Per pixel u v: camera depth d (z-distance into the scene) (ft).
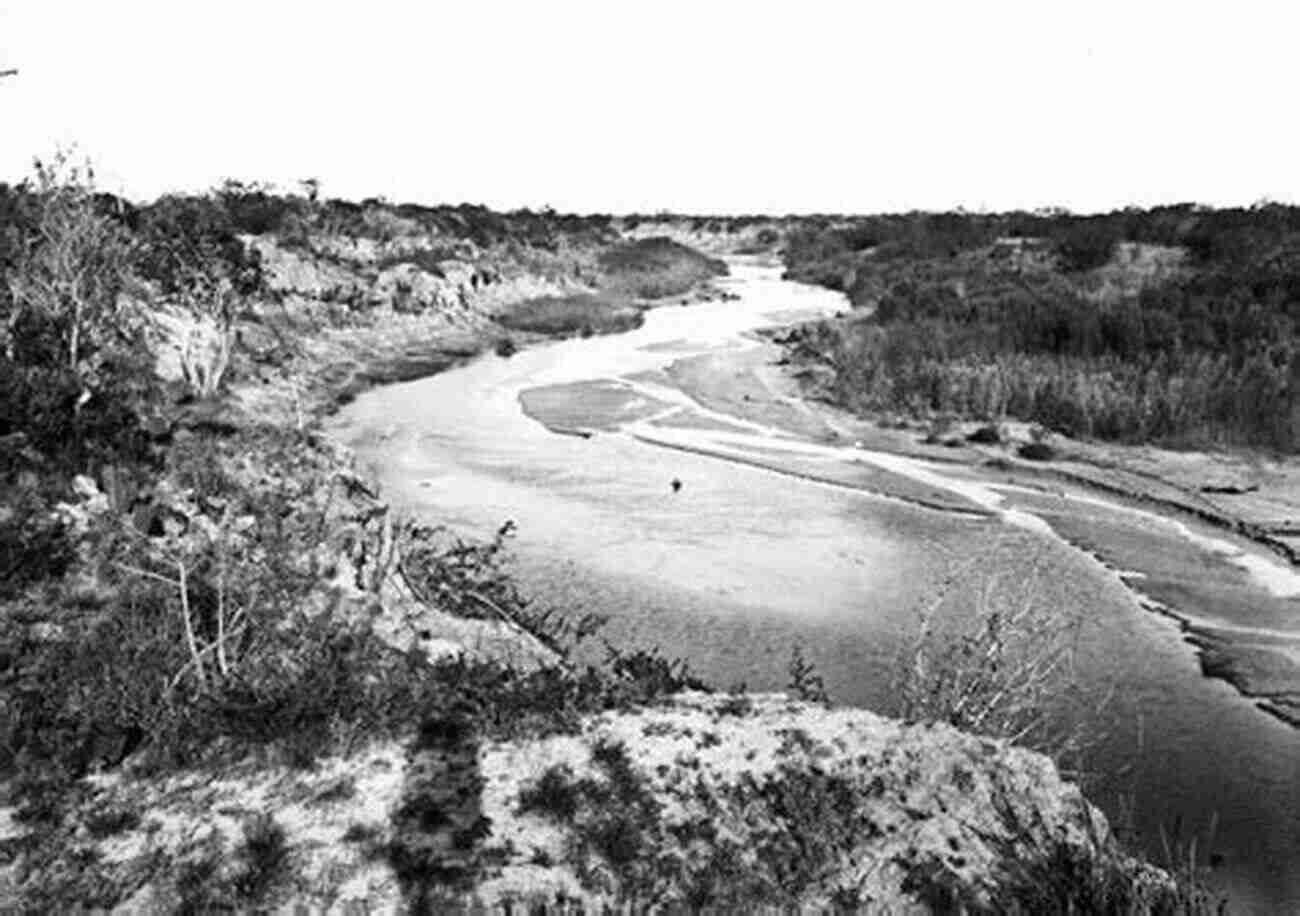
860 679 46.93
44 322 60.54
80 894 26.11
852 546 64.85
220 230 106.32
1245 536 67.97
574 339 146.41
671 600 55.26
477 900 27.25
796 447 88.53
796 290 215.92
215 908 26.18
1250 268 121.19
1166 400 89.04
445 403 101.65
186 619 33.68
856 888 30.09
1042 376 96.53
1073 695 46.55
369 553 47.14
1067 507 73.56
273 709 32.81
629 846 29.81
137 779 29.99
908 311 131.54
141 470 46.98
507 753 32.76
